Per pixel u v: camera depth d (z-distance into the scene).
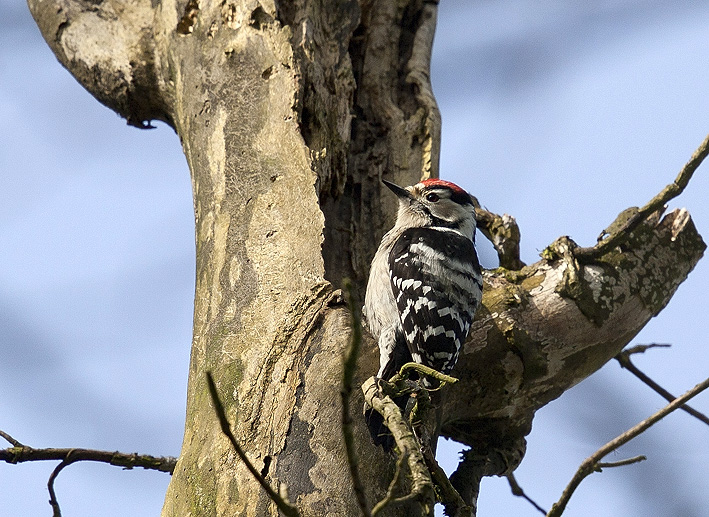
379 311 9.85
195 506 7.35
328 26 10.32
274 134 9.33
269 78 9.62
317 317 8.05
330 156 9.78
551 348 9.50
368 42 11.41
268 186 9.02
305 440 7.46
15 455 8.62
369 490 7.32
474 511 9.34
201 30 10.10
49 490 8.80
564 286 9.59
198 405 8.03
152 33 10.95
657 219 10.35
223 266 8.67
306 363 7.83
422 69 11.41
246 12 9.92
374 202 10.63
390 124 11.00
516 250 10.71
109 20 11.20
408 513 7.33
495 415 9.74
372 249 10.39
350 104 10.43
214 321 8.41
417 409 7.54
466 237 10.45
